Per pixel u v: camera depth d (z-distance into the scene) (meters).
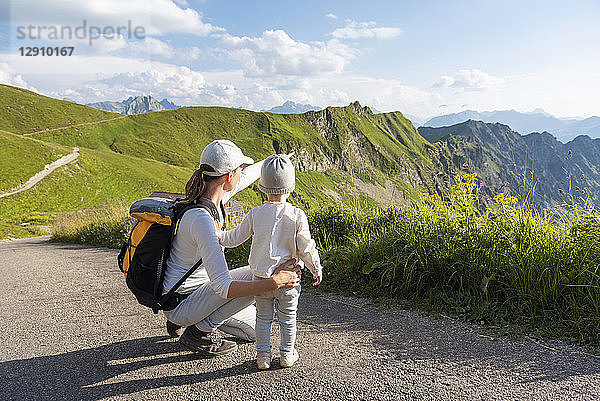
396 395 2.61
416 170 177.00
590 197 4.50
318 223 6.48
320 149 162.38
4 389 2.88
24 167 74.19
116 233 12.72
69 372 3.09
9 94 133.50
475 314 3.79
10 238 31.69
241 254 6.61
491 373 2.84
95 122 134.38
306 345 3.40
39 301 5.35
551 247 4.13
